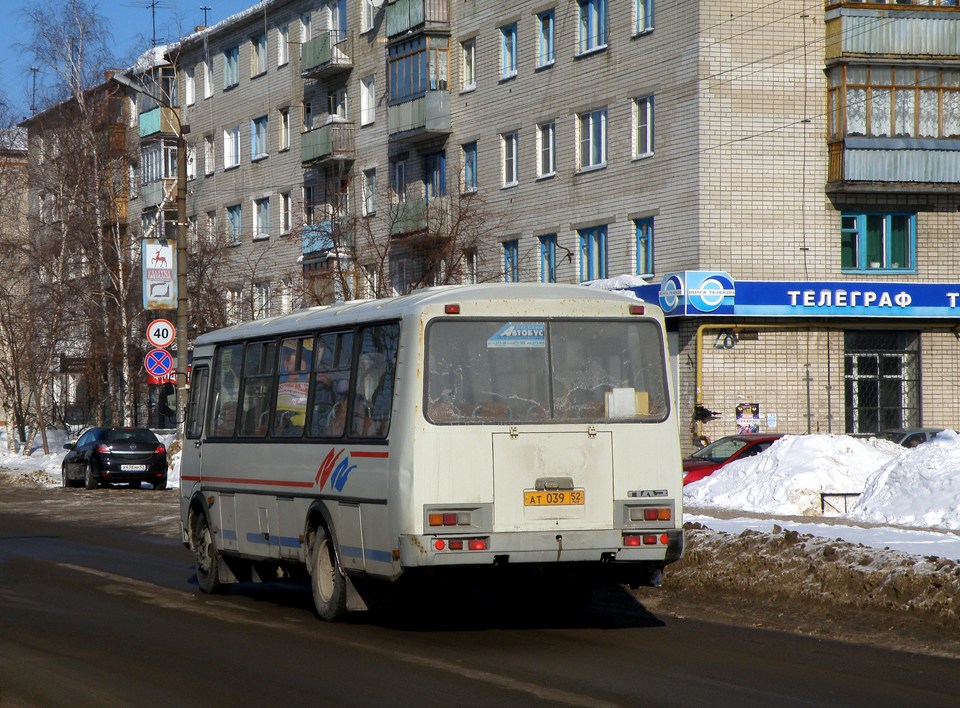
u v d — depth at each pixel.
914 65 33.44
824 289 33.06
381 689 8.66
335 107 49.41
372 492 10.80
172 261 30.41
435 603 13.01
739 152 33.03
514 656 9.87
